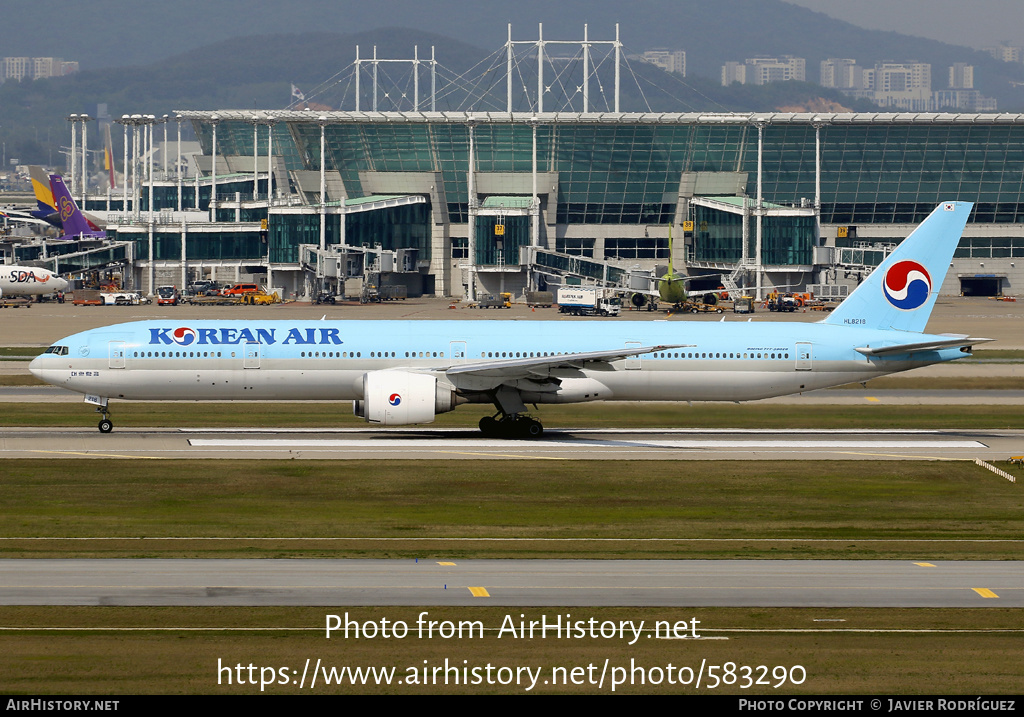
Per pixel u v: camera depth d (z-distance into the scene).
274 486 164.25
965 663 95.38
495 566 121.56
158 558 123.50
